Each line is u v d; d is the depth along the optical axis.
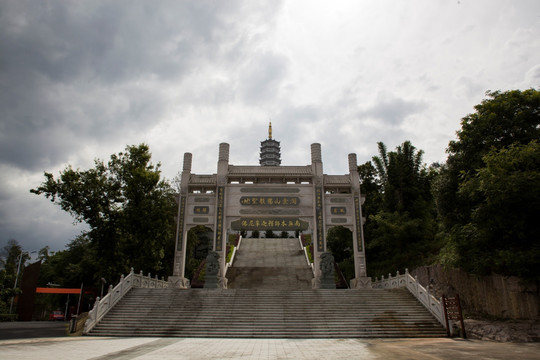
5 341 13.80
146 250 26.89
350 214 27.83
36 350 11.23
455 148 19.91
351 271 32.53
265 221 27.62
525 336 13.45
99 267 27.11
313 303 19.88
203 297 20.73
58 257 46.06
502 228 15.42
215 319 17.98
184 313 18.73
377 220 28.44
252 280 32.00
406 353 10.98
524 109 17.45
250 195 28.08
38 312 44.25
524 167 14.97
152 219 26.94
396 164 31.11
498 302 16.42
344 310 18.98
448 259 18.20
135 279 22.62
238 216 27.59
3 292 33.38
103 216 26.41
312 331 16.64
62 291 33.84
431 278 23.09
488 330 14.94
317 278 25.97
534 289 14.66
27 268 34.69
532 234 15.05
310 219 27.83
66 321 33.19
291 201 27.98
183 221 27.53
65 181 25.30
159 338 15.73
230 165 29.33
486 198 15.51
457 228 18.20
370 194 34.84
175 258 26.73
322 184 28.31
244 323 17.53
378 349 12.03
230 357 10.27
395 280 23.67
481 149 18.47
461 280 19.58
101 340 14.79
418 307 19.31
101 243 26.50
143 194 27.14
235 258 40.22
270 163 95.38
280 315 18.39
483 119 18.22
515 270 14.62
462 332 15.91
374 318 18.05
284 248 45.38
